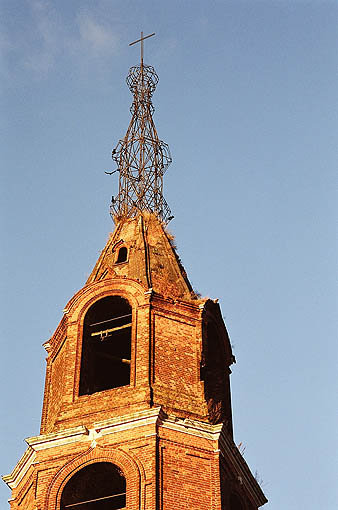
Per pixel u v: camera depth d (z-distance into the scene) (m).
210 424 55.47
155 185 66.38
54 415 57.28
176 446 54.06
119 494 53.75
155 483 52.50
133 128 68.31
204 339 58.78
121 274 61.09
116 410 55.47
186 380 57.03
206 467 54.16
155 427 54.03
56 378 59.00
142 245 62.28
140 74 70.38
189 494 53.03
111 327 60.12
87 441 54.56
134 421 54.34
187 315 59.16
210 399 57.06
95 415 55.59
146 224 64.06
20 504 56.16
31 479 55.38
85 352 58.75
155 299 58.88
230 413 59.34
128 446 53.81
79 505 54.38
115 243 62.84
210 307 60.09
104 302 59.81
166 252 62.62
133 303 58.78
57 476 54.06
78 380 57.53
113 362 60.62
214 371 60.06
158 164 67.19
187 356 57.84
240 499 55.75
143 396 55.50
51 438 55.06
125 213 65.19
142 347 57.16
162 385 56.25
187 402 56.19
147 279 60.19
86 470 54.06
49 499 53.53
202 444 54.66
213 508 53.06
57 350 60.09
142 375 56.31
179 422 54.62
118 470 53.75
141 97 69.50
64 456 54.50
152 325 58.03
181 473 53.44
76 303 59.94
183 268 62.50
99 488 55.03
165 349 57.50
